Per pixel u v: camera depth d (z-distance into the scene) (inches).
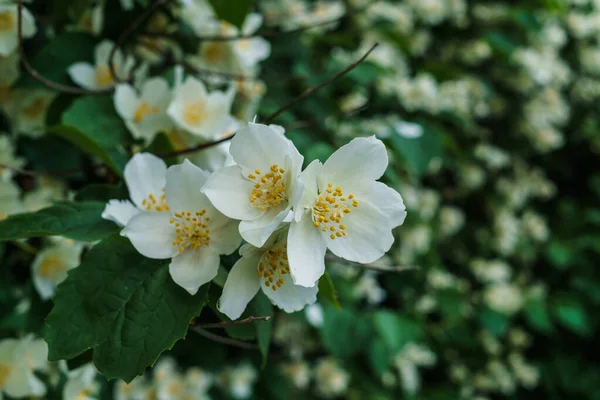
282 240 8.9
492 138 36.1
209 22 15.9
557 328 38.0
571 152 39.6
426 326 31.3
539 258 38.2
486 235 35.4
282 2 22.2
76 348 8.3
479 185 33.7
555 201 40.2
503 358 35.4
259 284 8.9
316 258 8.7
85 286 8.6
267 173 8.9
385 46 24.6
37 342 13.5
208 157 12.2
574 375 36.4
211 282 9.4
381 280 29.4
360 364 29.0
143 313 8.5
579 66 37.1
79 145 12.3
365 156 8.9
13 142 14.8
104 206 9.8
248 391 24.7
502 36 30.4
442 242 34.8
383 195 8.9
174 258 8.9
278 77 20.5
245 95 16.4
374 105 22.4
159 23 15.8
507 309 32.8
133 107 13.0
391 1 28.0
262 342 9.7
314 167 8.8
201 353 21.6
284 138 8.8
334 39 21.4
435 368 34.0
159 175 10.1
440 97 24.8
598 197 39.8
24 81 13.8
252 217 8.7
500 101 34.1
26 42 14.4
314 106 20.5
